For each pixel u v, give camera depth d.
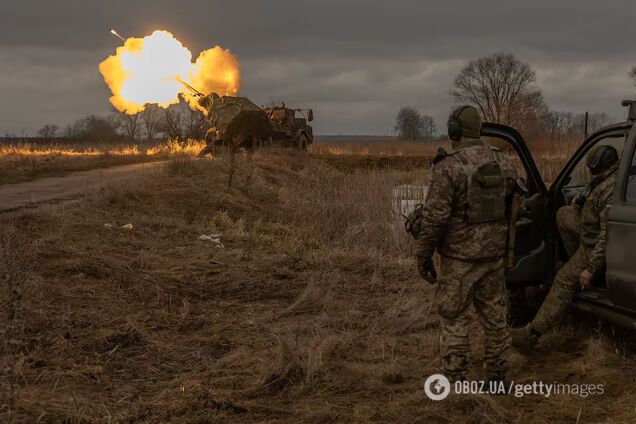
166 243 10.16
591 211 5.28
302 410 4.50
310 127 33.31
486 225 4.53
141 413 4.38
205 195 14.23
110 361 5.50
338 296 7.70
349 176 16.67
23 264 7.33
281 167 21.48
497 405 4.44
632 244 4.81
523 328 5.68
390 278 8.65
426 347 5.78
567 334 5.99
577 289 5.45
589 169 5.31
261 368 5.25
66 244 8.90
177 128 41.97
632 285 4.82
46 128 56.75
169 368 5.42
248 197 15.81
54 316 6.31
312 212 13.32
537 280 6.03
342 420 4.37
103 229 10.12
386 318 6.48
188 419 4.32
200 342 6.03
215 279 8.27
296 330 6.33
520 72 52.75
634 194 4.93
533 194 6.18
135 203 12.79
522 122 49.91
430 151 36.47
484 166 4.49
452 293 4.57
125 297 7.33
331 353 5.53
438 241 4.61
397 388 4.92
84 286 7.35
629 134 5.11
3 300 5.95
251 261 9.39
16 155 21.73
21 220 9.66
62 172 19.14
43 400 4.47
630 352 5.48
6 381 4.72
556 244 6.05
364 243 11.32
